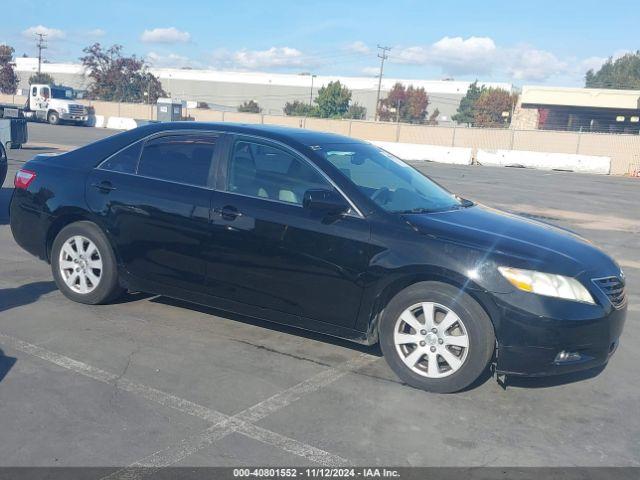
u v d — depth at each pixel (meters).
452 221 4.59
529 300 4.04
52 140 27.14
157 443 3.52
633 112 54.84
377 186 4.86
